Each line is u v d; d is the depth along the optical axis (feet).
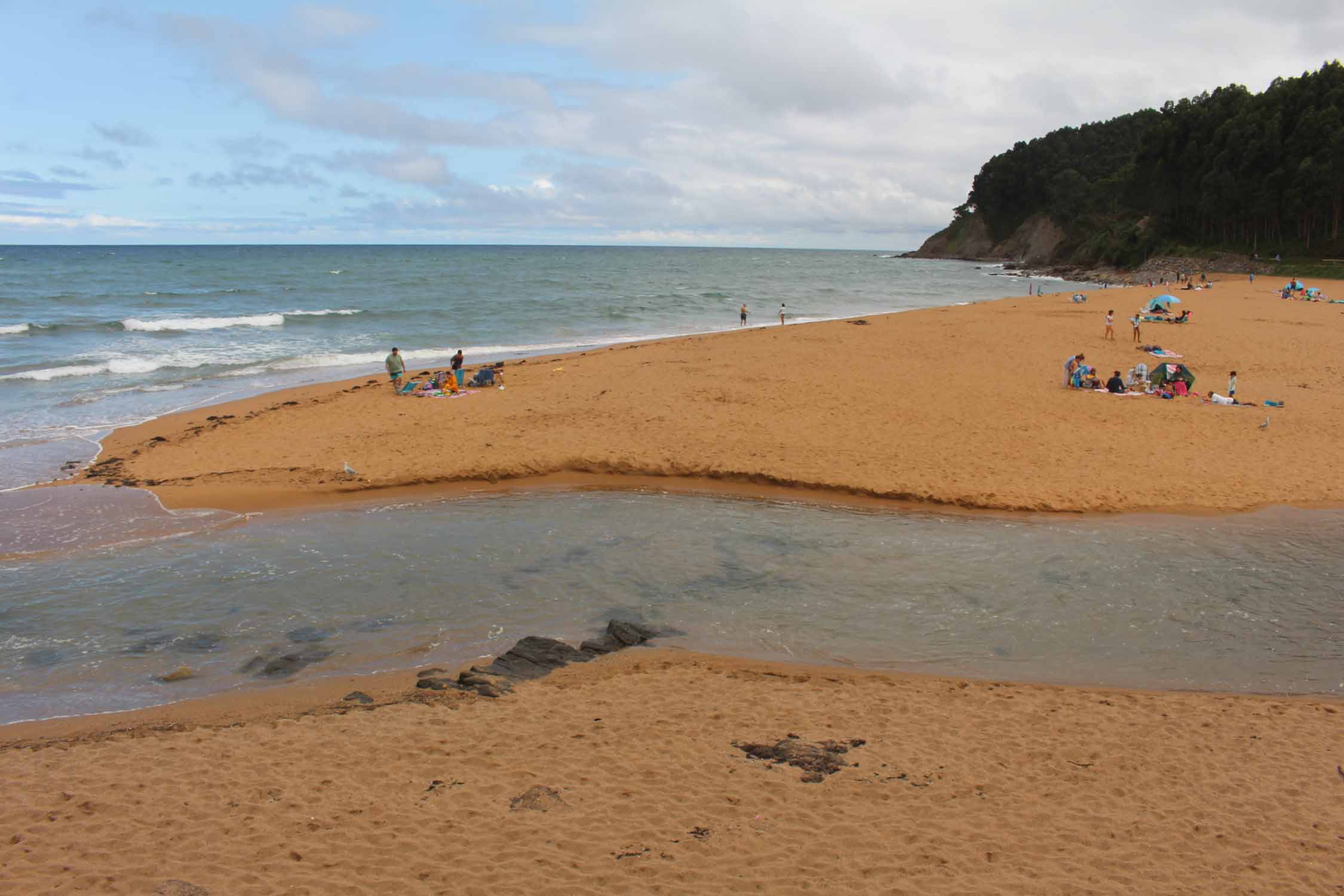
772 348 99.04
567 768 20.92
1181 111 304.91
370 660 28.60
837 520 43.52
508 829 18.16
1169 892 16.40
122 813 18.70
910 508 45.37
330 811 18.83
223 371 89.61
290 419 63.67
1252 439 56.90
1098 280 298.76
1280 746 22.91
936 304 196.13
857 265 468.75
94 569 36.58
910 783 20.62
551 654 28.60
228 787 19.89
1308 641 30.27
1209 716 24.72
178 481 48.96
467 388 75.00
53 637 30.14
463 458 52.70
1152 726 24.03
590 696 25.45
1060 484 47.80
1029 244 428.15
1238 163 274.98
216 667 28.04
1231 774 21.34
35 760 21.29
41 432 61.21
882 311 174.29
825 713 24.53
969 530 41.88
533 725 23.38
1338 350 93.91
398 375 74.38
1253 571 36.47
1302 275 236.43
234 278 245.45
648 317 154.81
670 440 56.18
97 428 62.64
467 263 414.21
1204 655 29.30
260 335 120.37
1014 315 138.62
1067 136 442.50
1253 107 281.33
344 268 331.98
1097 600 33.73
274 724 23.34
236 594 34.04
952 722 24.16
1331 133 246.88
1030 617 32.24
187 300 172.76
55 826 18.16
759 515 44.24
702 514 44.29
